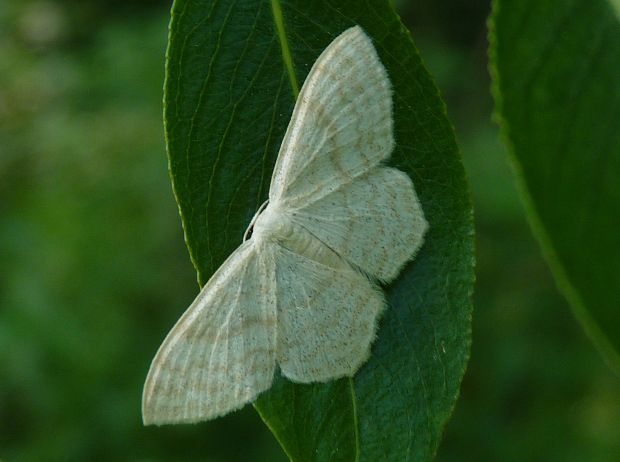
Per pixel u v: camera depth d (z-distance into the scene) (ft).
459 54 0.81
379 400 0.23
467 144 0.69
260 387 0.24
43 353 0.61
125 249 0.67
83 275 0.65
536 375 0.60
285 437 0.24
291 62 0.22
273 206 0.23
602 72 0.19
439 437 0.23
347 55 0.22
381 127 0.22
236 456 0.62
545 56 0.19
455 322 0.23
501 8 0.19
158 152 0.72
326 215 0.24
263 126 0.22
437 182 0.22
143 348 0.64
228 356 0.24
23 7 0.97
